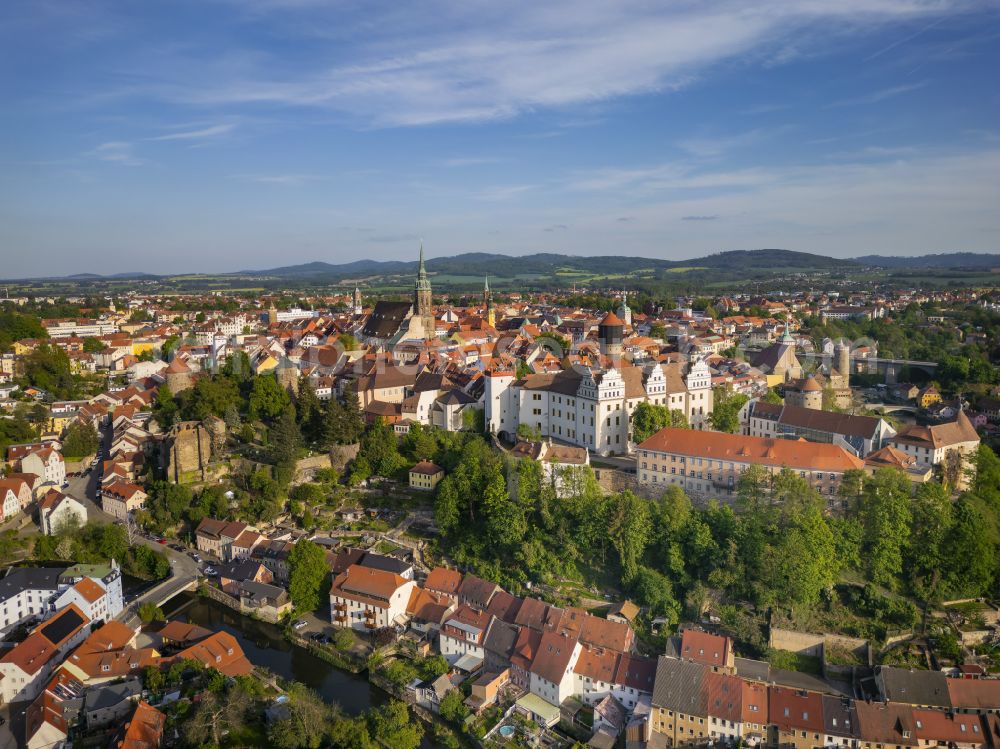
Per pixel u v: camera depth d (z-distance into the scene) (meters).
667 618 164.88
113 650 158.75
